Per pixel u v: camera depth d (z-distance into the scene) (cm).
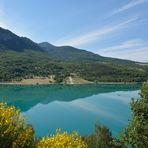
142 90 1503
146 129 1373
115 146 1531
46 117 8056
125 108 9494
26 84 18188
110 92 14588
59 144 915
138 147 1384
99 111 8969
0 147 848
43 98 12044
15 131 888
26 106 9912
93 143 2891
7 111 897
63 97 12488
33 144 927
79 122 7406
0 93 13225
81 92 14600
